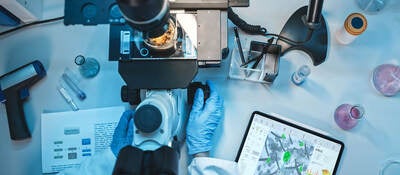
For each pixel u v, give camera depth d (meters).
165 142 0.72
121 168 0.63
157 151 0.68
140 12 0.59
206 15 0.82
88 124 1.03
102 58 1.06
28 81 1.02
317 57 1.01
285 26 1.03
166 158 0.66
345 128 1.00
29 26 1.07
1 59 1.06
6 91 1.00
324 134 1.00
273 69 1.02
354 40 1.04
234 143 1.01
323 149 0.98
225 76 1.04
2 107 1.05
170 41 0.80
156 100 0.74
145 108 0.71
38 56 1.06
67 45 1.06
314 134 0.99
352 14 0.97
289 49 1.03
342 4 1.05
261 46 1.00
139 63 0.83
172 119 0.78
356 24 0.96
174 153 0.69
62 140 1.03
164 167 0.64
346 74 1.03
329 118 1.01
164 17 0.67
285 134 1.00
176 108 0.85
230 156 1.01
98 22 1.01
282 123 1.00
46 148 1.03
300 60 1.04
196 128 0.97
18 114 1.01
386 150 1.00
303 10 1.03
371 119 1.01
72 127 1.03
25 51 1.06
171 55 0.83
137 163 0.65
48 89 1.06
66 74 1.06
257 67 1.01
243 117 1.02
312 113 1.02
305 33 1.02
